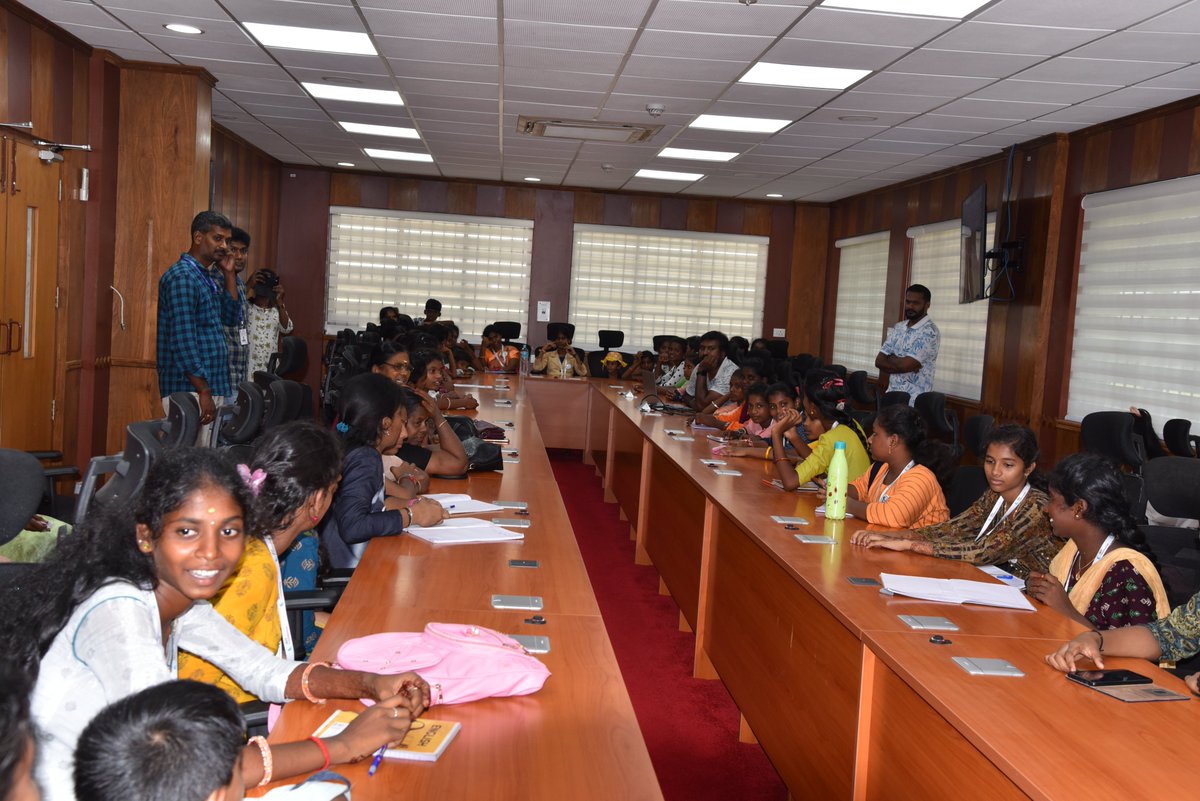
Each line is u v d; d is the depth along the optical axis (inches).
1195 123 236.2
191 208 269.7
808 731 101.8
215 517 58.3
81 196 252.5
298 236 465.4
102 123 256.7
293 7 203.8
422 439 157.6
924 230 375.6
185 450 60.5
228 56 253.3
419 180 469.4
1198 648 84.6
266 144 401.1
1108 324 269.6
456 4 192.9
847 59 216.1
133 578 57.9
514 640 76.2
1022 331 305.0
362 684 66.6
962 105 254.7
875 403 354.6
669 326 486.3
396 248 472.4
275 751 55.9
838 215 471.8
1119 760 62.1
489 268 478.0
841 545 119.8
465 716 66.4
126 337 272.1
